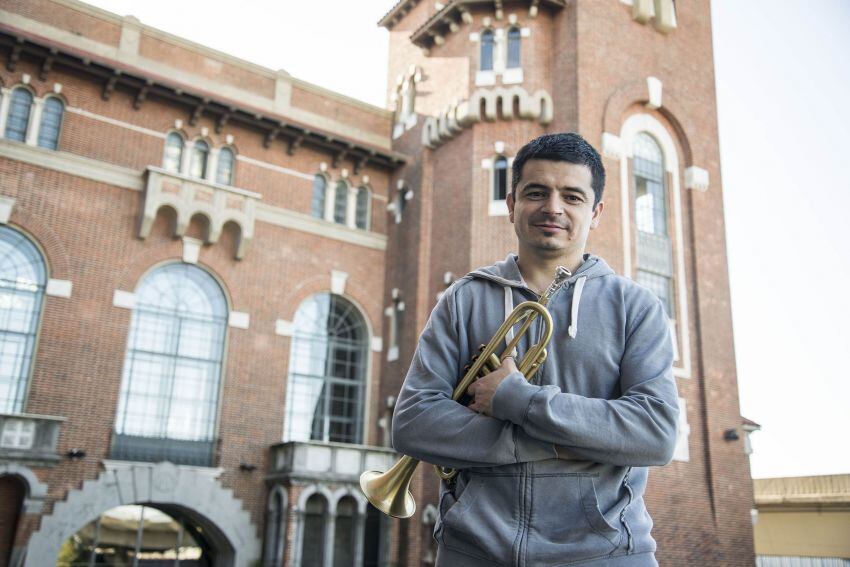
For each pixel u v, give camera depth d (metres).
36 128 21.05
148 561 21.28
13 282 19.95
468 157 23.42
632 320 2.62
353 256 25.66
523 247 2.81
